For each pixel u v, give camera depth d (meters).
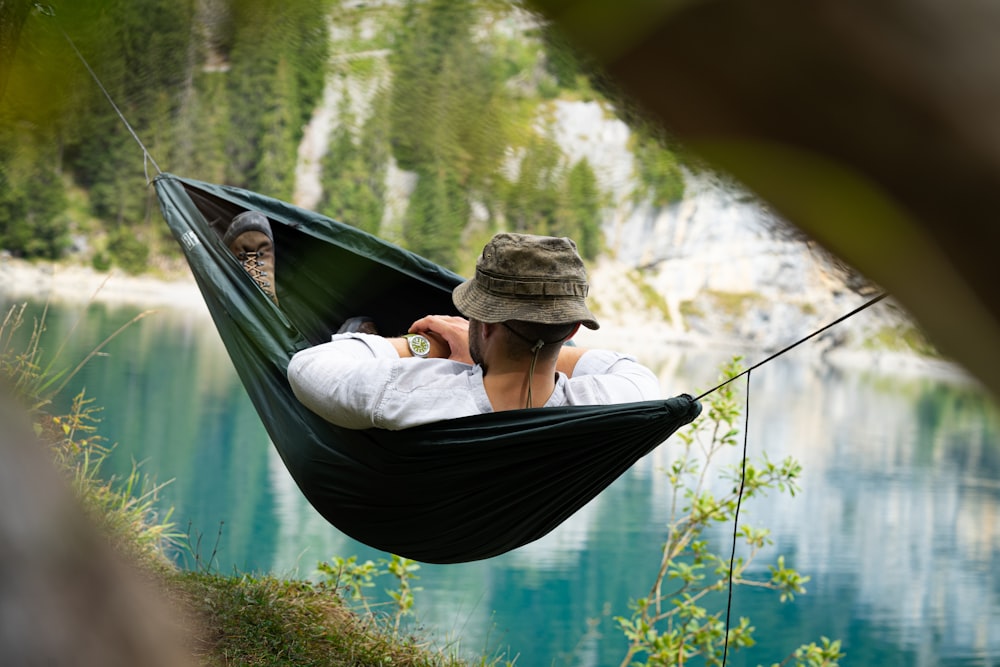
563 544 8.31
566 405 2.49
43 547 0.15
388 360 2.42
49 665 0.14
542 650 5.88
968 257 0.15
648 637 4.55
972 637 7.36
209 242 2.94
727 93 0.15
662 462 10.87
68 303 13.91
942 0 0.15
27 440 0.15
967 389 0.15
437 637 4.21
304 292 3.19
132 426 10.67
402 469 2.46
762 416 17.58
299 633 3.53
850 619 7.54
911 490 12.16
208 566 4.01
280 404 2.66
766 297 18.98
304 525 7.83
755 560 8.56
